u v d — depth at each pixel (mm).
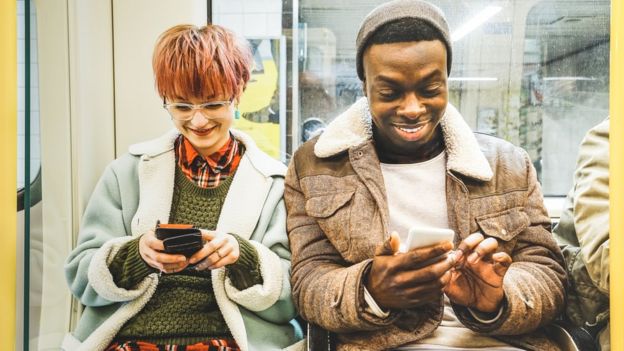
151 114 1572
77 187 1432
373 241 1238
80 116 1423
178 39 1286
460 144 1279
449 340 1230
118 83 1568
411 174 1310
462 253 1134
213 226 1345
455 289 1169
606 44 1619
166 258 1179
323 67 1621
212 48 1285
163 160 1381
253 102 1616
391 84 1163
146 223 1330
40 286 1253
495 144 1347
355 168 1295
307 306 1208
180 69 1263
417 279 1086
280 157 1636
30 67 1142
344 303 1139
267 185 1380
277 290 1277
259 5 1590
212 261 1208
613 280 1055
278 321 1338
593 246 1216
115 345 1268
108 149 1559
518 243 1273
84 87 1439
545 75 1628
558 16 1607
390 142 1285
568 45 1619
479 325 1174
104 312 1318
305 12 1599
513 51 1620
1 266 1118
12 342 1134
